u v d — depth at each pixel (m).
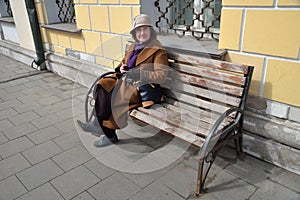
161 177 2.17
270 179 2.11
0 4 6.10
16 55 5.63
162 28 3.05
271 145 2.20
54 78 4.50
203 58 2.26
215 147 1.93
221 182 2.10
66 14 4.47
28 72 4.85
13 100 3.69
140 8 2.82
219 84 2.19
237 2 2.04
